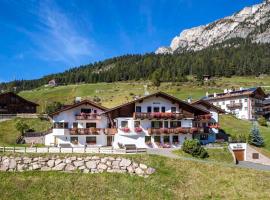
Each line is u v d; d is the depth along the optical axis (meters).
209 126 73.00
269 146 72.31
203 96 154.50
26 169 46.75
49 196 40.72
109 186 42.97
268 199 38.69
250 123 99.44
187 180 44.03
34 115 92.19
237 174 45.22
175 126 67.06
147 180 44.31
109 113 67.06
